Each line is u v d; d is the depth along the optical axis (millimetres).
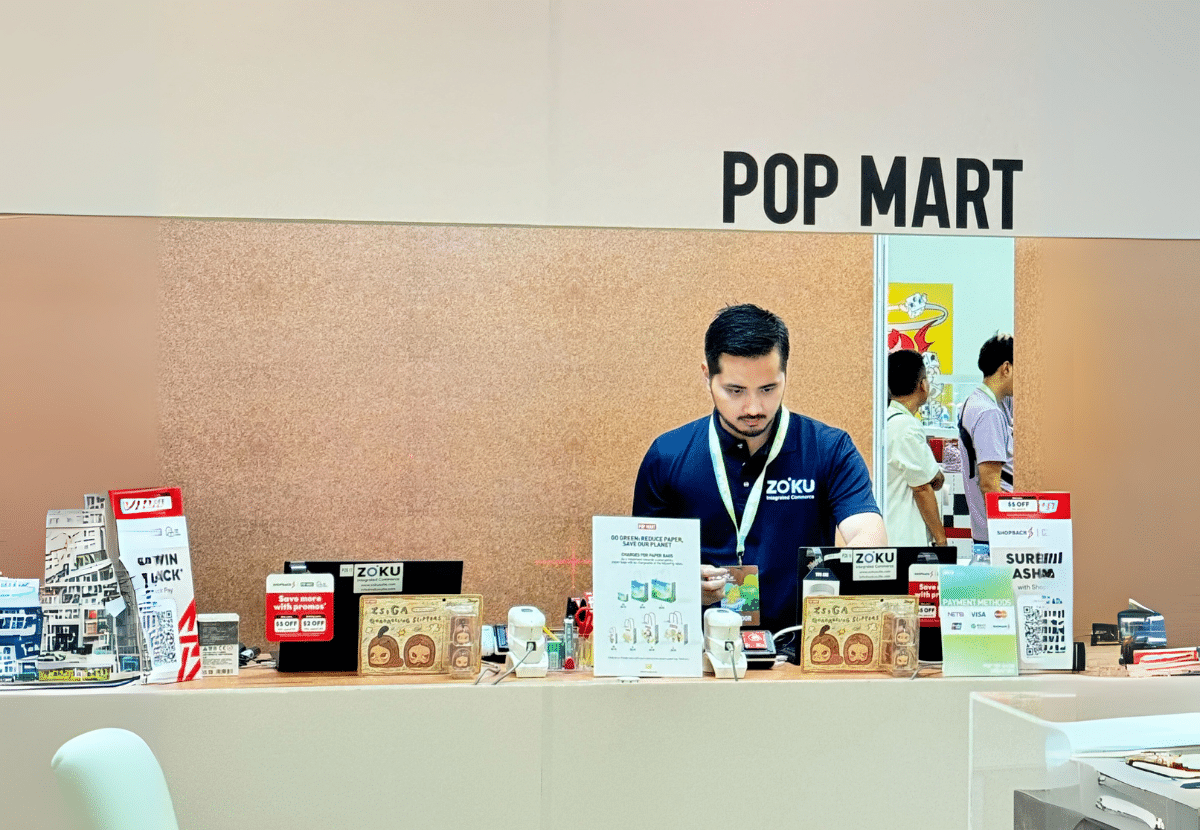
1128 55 3344
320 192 3053
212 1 3018
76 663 2771
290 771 2756
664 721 2891
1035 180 3316
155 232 4258
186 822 2721
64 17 2963
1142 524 4395
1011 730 2738
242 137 3027
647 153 3162
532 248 4562
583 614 3109
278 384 4418
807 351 4613
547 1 3121
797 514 4562
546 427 4559
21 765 2650
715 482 4555
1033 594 3105
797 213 3217
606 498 4574
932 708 2955
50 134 2961
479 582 4512
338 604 2969
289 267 4434
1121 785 2039
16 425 4070
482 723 2828
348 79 3057
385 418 4480
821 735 2928
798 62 3221
